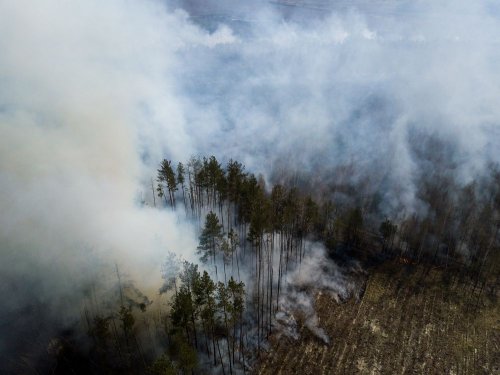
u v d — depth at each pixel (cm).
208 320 4222
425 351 4650
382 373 4397
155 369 3569
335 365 4475
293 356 4575
